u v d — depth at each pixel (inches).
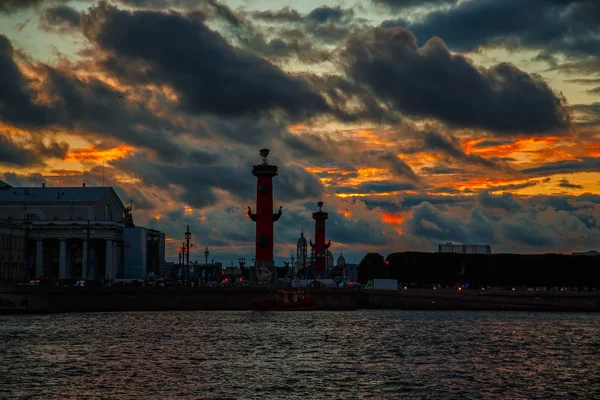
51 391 3041.3
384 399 2935.5
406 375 3449.8
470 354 4195.4
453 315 7411.4
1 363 3681.1
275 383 3230.8
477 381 3326.8
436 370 3599.9
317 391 3070.9
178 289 7755.9
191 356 3981.3
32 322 5841.5
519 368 3708.2
